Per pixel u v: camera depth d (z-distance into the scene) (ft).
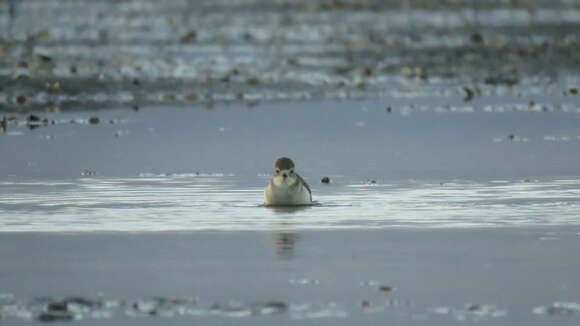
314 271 45.60
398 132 100.63
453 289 42.45
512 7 250.16
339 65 162.30
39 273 45.39
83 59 164.45
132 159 83.97
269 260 47.75
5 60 155.33
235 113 114.52
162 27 222.48
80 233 54.08
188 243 51.52
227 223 57.11
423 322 38.09
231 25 225.97
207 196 66.64
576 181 71.92
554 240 51.88
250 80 142.41
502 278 44.19
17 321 38.29
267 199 62.95
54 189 69.46
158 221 57.67
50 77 135.85
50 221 57.62
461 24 220.23
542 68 160.56
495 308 39.83
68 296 41.57
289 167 62.95
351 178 74.33
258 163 82.02
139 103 122.11
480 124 106.11
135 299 41.16
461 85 143.54
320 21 232.12
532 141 94.02
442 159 83.61
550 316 38.75
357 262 47.29
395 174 76.02
